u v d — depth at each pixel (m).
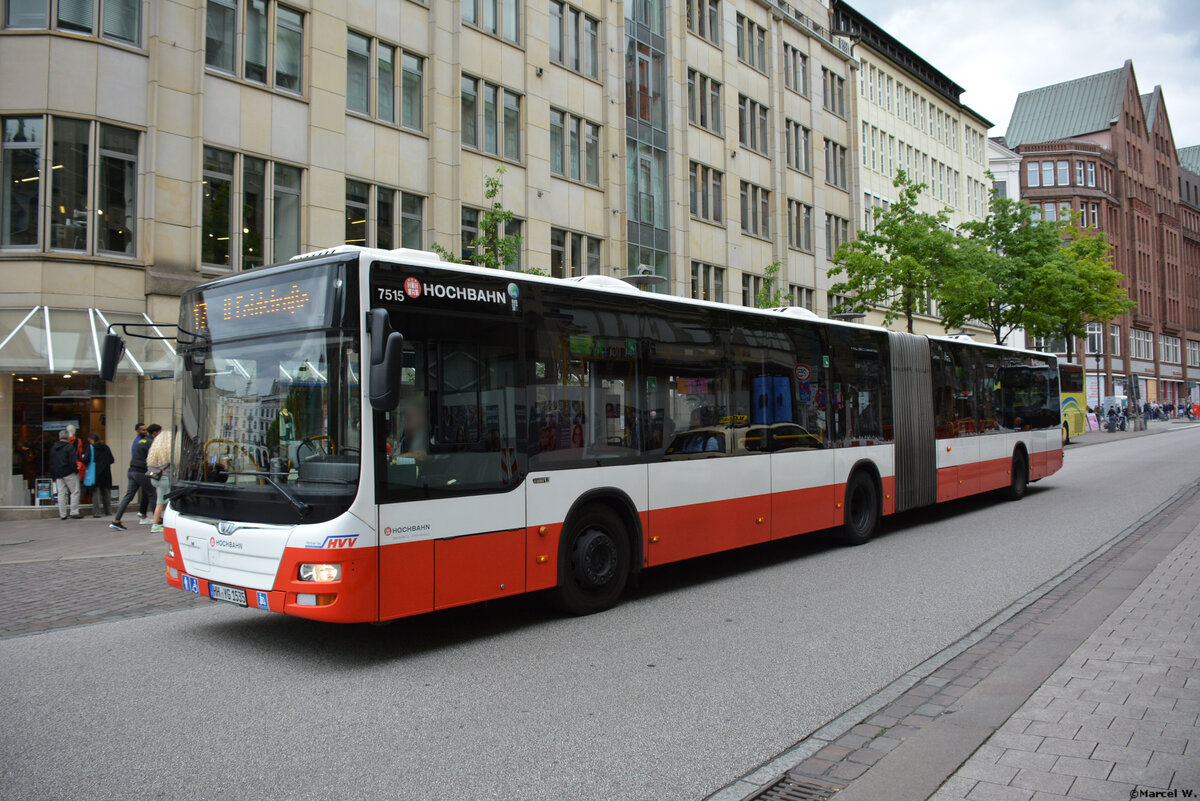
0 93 16.64
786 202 37.22
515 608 8.48
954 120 55.19
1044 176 75.88
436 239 22.73
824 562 10.76
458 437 6.96
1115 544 11.59
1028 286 37.44
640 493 8.58
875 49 45.59
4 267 16.53
